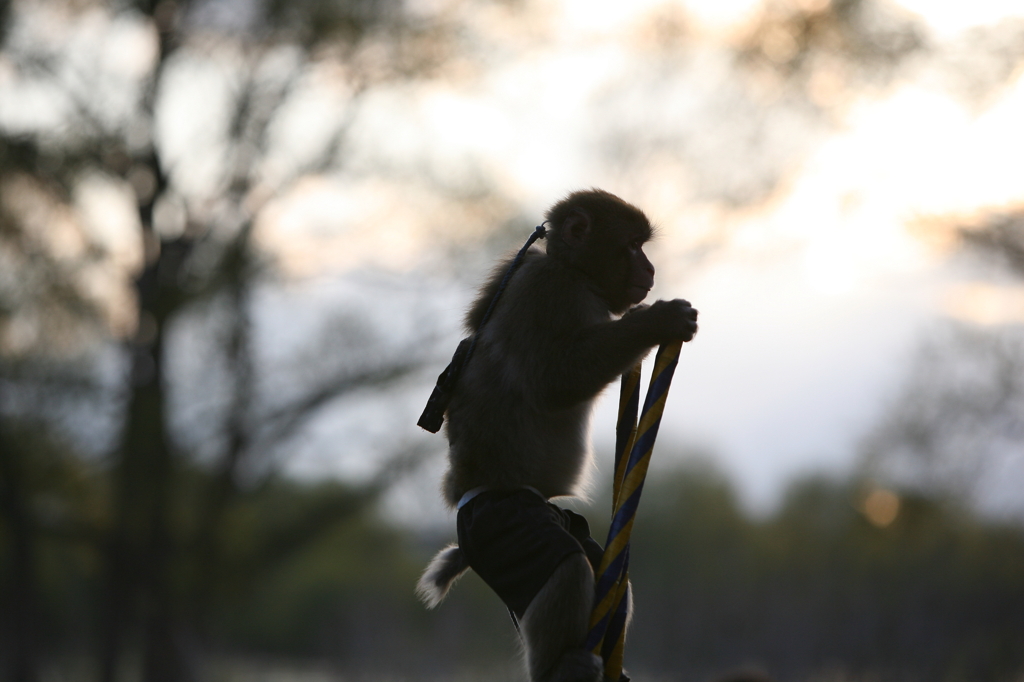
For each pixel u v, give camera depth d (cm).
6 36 2217
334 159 2502
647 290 482
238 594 2780
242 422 2498
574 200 489
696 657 3878
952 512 2777
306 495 2886
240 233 2481
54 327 2373
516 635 525
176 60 2447
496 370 447
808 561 3934
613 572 413
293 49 2475
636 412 453
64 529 2531
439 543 2756
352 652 4006
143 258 2473
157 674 2605
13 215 2303
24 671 2658
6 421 2350
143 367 2406
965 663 3294
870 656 3453
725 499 5034
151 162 2423
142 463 2434
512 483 440
